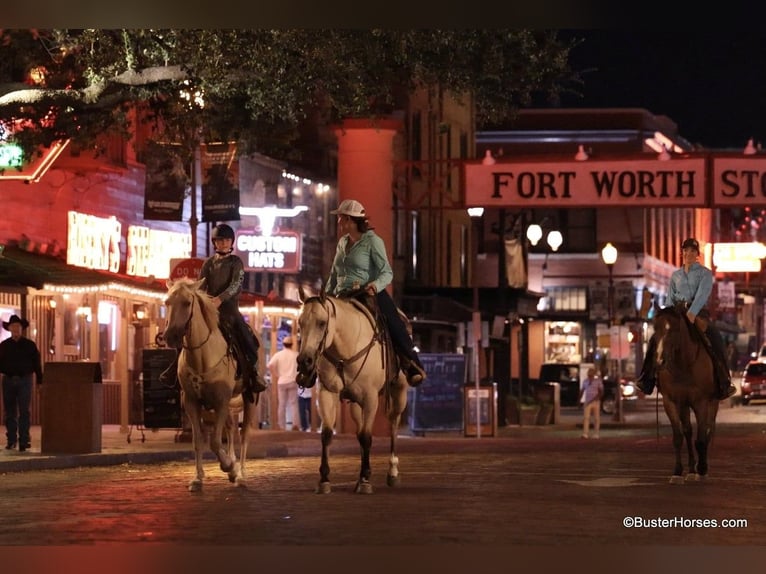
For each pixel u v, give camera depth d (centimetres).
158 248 4131
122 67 2583
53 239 3662
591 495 1864
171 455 2752
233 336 1906
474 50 2744
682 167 3588
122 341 3375
